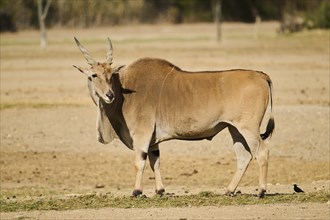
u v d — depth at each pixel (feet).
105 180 156.25
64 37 467.52
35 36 488.02
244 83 111.34
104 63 113.50
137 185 114.42
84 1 573.33
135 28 565.94
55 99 222.69
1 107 209.36
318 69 273.95
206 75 113.80
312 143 176.76
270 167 163.32
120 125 117.19
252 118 110.63
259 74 112.78
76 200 115.85
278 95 223.92
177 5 640.99
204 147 176.45
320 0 650.84
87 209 109.29
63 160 169.89
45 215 106.11
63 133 186.91
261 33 481.05
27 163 167.73
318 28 449.89
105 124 116.88
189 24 620.08
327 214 101.71
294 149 173.99
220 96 111.86
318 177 153.99
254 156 111.14
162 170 162.81
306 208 105.70
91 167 165.37
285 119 191.21
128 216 103.24
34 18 553.64
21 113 203.21
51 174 160.56
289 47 354.54
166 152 174.29
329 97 220.64
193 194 122.31
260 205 108.37
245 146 114.01
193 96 113.09
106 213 105.70
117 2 594.65
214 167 164.35
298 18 636.48
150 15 617.21
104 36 476.54
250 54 326.85
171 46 379.35
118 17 592.60
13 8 547.90
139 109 114.73
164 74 115.24
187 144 178.50
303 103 211.61
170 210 106.11
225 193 116.37
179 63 294.87
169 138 115.44
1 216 106.83
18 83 254.47
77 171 162.71
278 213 102.78
